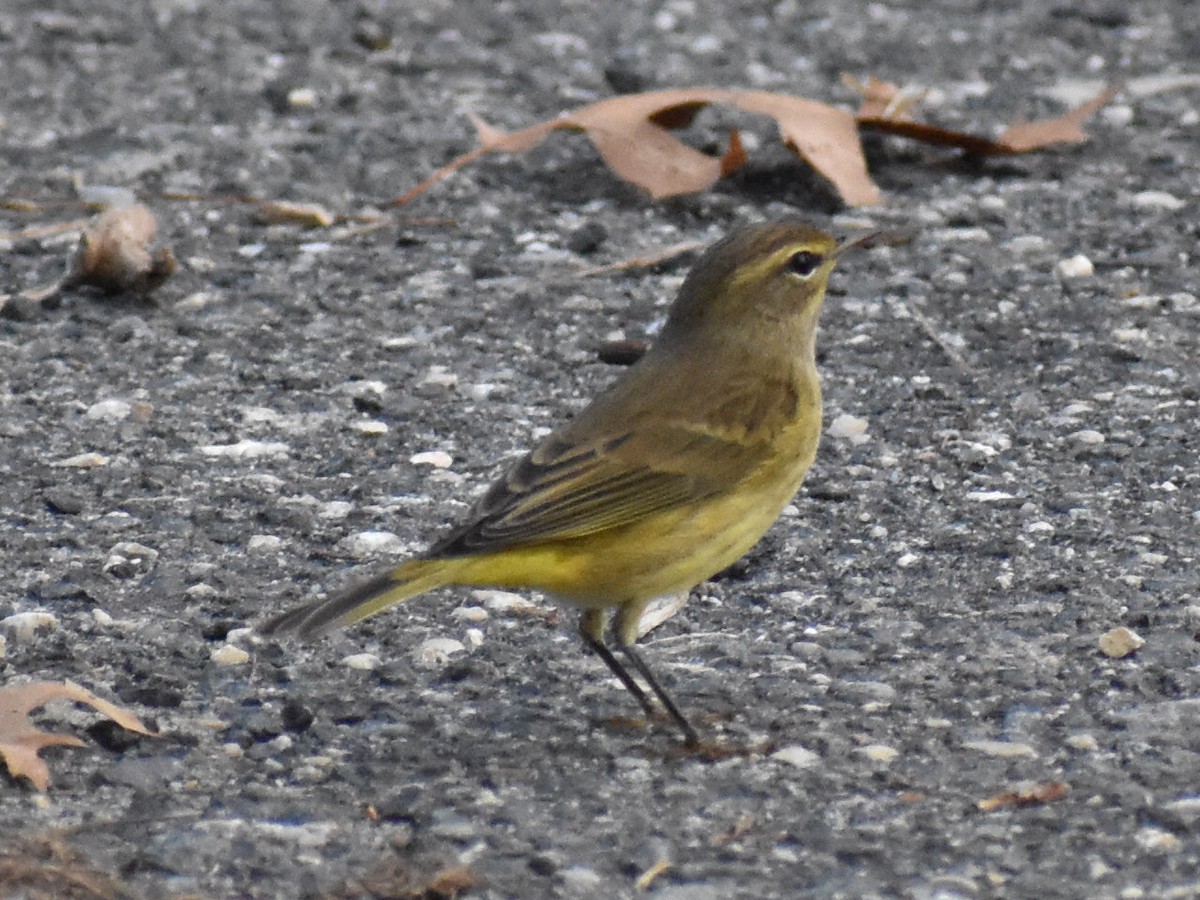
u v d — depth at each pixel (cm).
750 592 1088
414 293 1530
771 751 907
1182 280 1523
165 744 915
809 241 998
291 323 1477
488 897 785
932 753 899
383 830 840
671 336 1002
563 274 1559
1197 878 784
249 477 1238
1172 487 1198
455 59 2066
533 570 905
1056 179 1730
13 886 789
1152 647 998
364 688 979
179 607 1068
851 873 797
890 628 1036
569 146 1819
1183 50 2062
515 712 953
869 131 1759
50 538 1147
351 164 1783
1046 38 2111
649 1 2250
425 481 1238
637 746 916
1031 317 1468
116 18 2177
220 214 1680
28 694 910
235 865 809
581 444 926
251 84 1983
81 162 1780
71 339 1445
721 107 1898
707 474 933
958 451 1253
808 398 984
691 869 802
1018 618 1041
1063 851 808
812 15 2200
